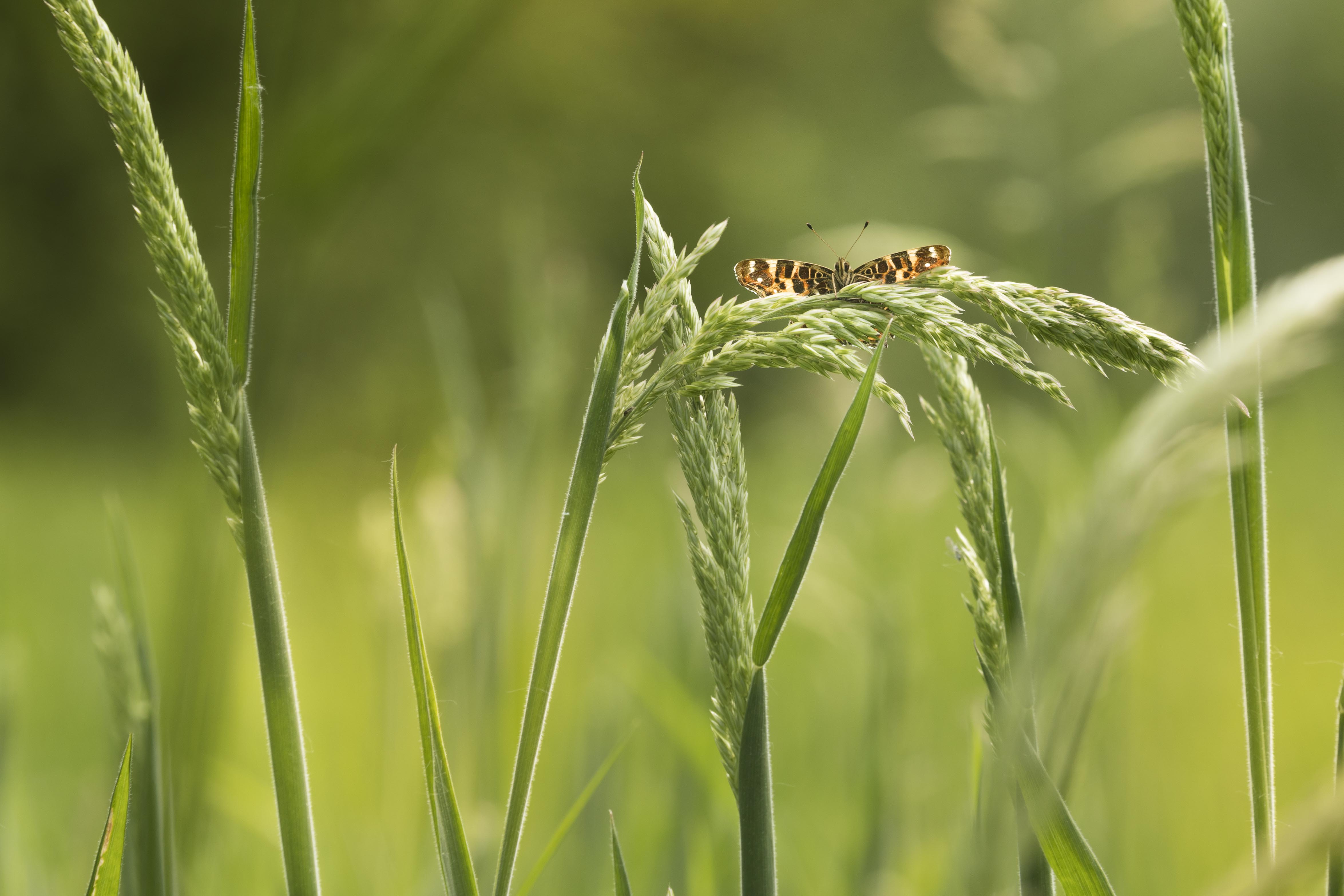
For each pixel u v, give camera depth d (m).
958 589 1.88
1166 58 3.76
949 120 2.12
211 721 1.04
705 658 1.14
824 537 1.26
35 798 1.24
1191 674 1.57
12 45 1.38
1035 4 2.10
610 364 0.98
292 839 0.97
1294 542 2.49
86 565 2.89
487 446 1.13
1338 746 0.98
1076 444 1.17
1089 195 2.02
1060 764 0.99
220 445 0.97
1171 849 1.17
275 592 0.97
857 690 1.23
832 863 1.14
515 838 0.98
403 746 1.14
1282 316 0.89
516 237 1.19
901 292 0.97
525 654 1.13
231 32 5.50
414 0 1.02
